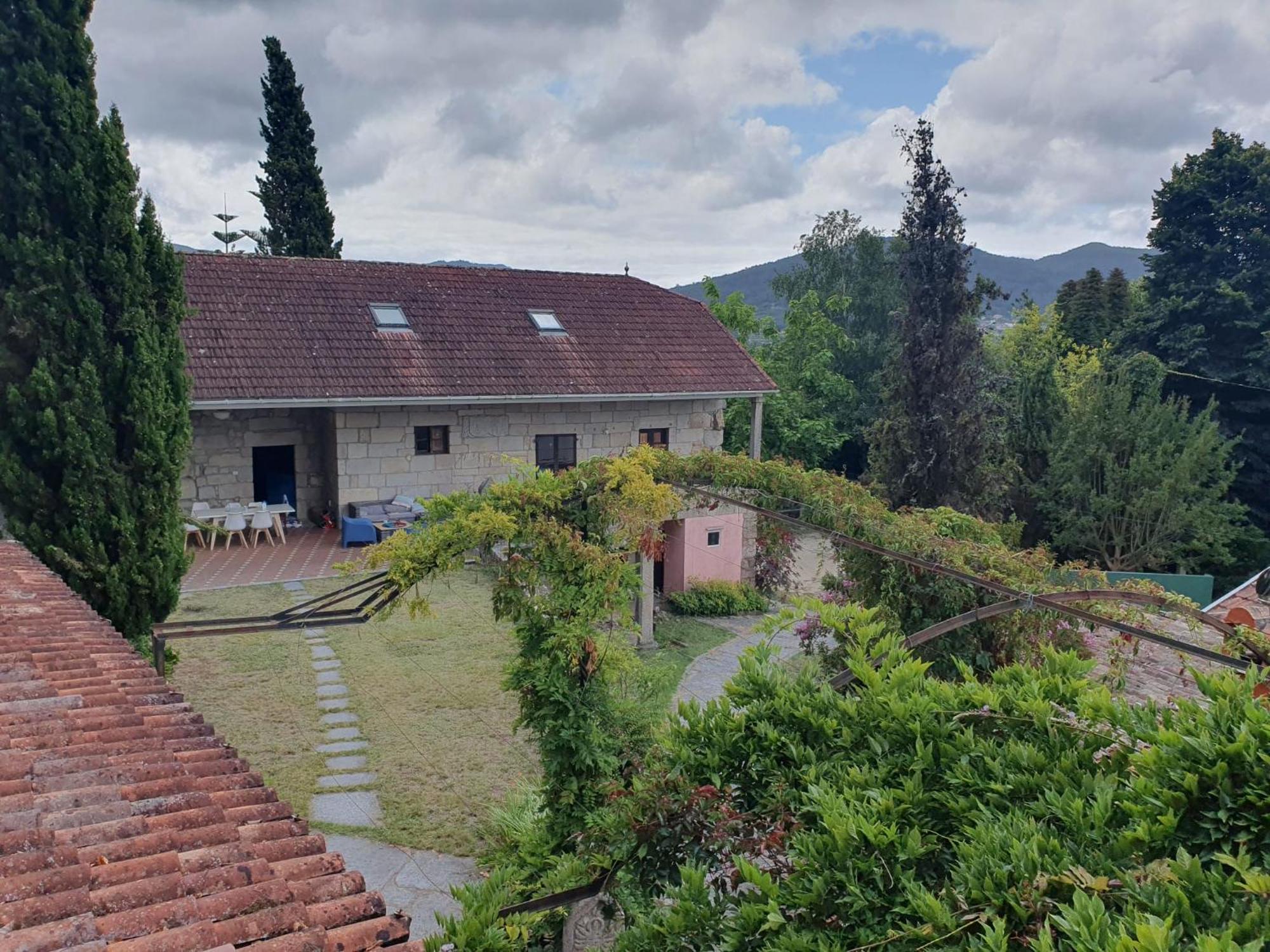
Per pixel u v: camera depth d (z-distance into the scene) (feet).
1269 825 9.09
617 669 24.35
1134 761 10.43
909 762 12.56
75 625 20.68
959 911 9.11
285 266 59.41
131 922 9.13
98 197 31.73
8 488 31.27
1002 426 58.29
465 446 56.80
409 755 31.40
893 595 26.81
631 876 13.38
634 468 24.32
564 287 67.56
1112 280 119.34
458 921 13.71
